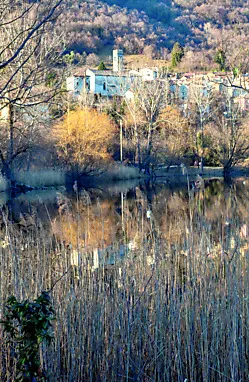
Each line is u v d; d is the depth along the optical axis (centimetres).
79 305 600
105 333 598
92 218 1198
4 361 527
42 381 477
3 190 2625
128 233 961
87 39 9306
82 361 574
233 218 862
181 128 4028
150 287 662
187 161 4156
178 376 558
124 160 4025
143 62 8450
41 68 501
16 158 3012
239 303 618
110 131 3706
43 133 2812
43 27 427
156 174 3869
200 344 596
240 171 4022
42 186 2916
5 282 586
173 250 791
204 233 775
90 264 728
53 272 705
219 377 559
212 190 2500
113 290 645
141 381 570
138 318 591
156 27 11050
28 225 914
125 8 11225
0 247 697
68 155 3247
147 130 4116
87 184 3253
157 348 596
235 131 3959
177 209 1345
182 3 12106
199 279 661
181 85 5178
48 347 542
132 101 4194
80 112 3450
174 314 600
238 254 673
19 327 496
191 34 11031
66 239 936
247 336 591
